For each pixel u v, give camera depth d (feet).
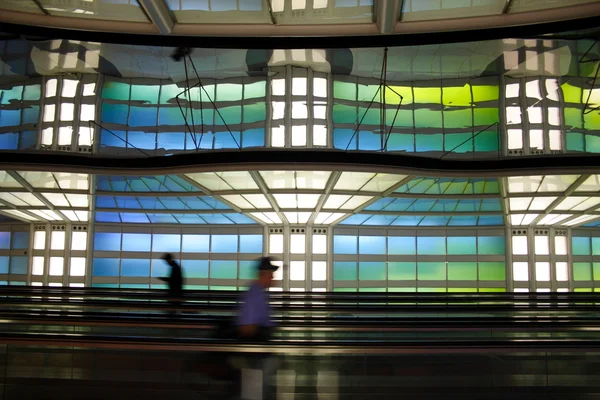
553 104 86.43
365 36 59.41
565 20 54.34
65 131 90.68
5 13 56.95
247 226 112.98
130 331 37.55
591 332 40.09
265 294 26.13
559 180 75.61
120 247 113.39
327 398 26.13
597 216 98.68
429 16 56.75
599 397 26.68
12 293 57.21
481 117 88.74
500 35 56.65
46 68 86.79
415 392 26.53
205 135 90.22
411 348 26.68
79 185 83.46
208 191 82.38
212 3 55.83
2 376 27.81
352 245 112.68
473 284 111.34
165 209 100.48
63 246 113.19
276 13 57.93
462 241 112.47
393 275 112.37
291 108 87.97
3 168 67.62
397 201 91.66
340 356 26.45
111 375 27.37
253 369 25.88
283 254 112.06
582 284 111.75
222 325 27.78
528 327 36.68
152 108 91.35
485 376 26.73
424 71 84.33
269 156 64.69
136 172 68.59
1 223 114.73
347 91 88.89
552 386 26.81
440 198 86.38
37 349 27.91
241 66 84.48
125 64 84.12
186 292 59.41
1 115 91.30
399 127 89.66
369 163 65.31
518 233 111.75
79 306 51.96
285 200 88.17
